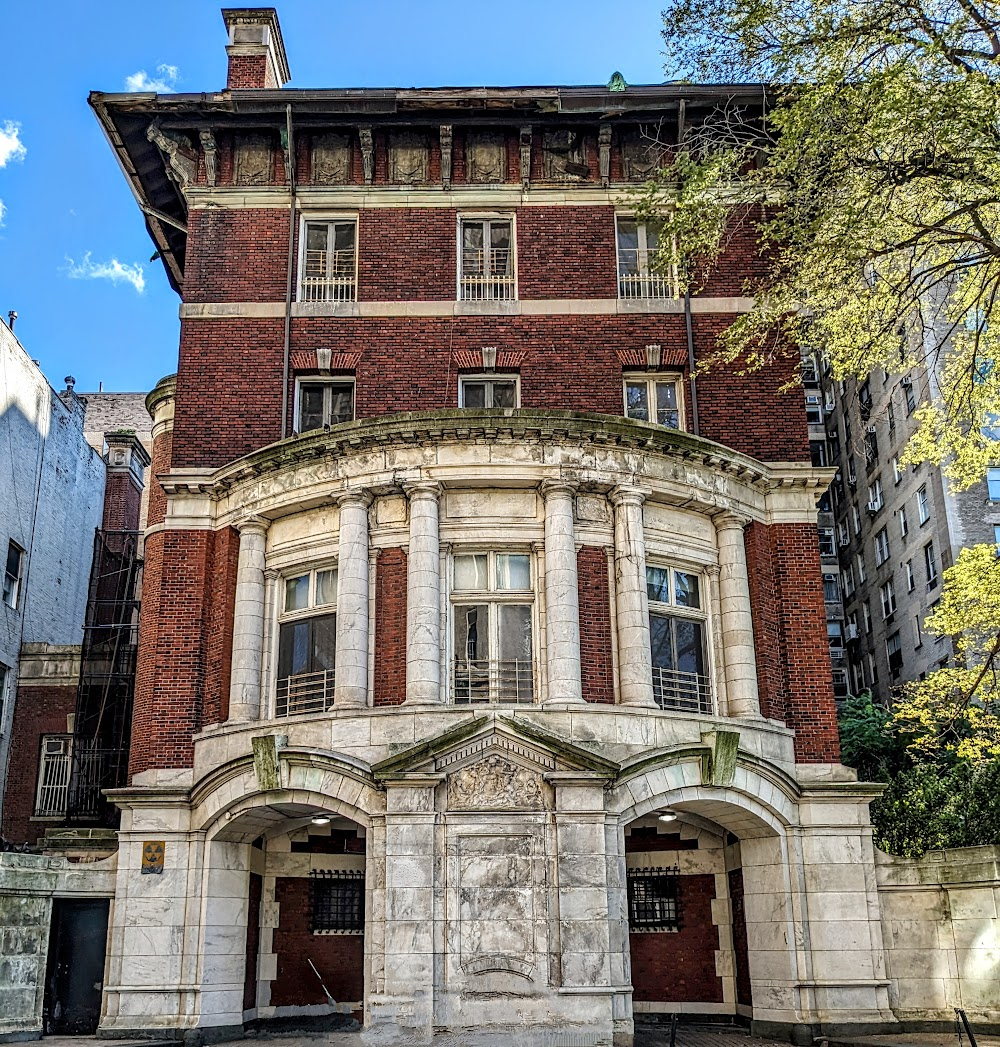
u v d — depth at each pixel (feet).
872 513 173.37
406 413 67.82
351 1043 59.36
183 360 77.77
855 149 61.11
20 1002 64.90
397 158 81.71
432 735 62.75
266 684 70.64
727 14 62.08
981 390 73.15
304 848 76.59
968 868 66.03
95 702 100.27
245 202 80.89
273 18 89.25
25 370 117.70
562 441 68.39
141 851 67.15
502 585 68.49
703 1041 64.44
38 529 120.47
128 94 78.38
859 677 182.70
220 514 75.05
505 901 59.26
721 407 77.36
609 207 81.10
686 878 75.56
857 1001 65.10
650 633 69.10
